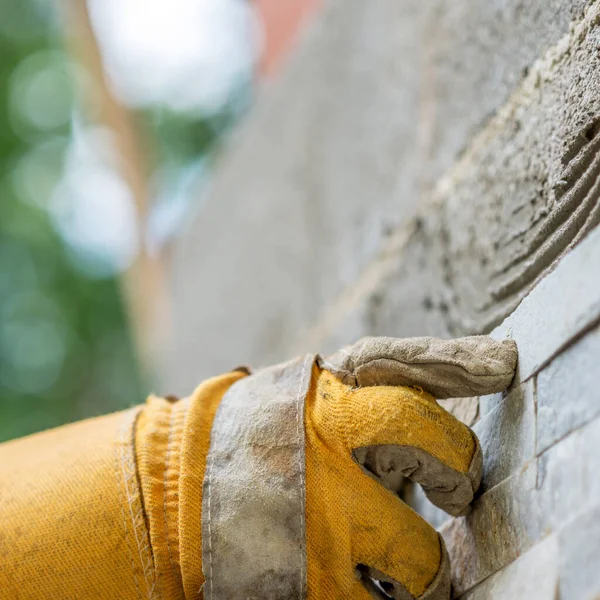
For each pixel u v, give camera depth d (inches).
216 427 53.3
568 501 44.2
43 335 290.2
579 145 54.0
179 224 192.2
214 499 50.0
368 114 100.6
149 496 51.4
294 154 124.0
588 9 55.2
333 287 106.5
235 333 147.2
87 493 52.3
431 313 78.1
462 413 61.0
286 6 154.1
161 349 200.2
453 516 54.1
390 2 96.0
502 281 63.5
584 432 44.2
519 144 64.1
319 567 49.3
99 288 293.7
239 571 49.0
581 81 54.4
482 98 72.5
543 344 49.2
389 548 50.1
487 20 72.5
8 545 51.1
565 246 53.0
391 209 91.2
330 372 54.0
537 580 44.7
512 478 50.2
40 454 58.2
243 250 144.4
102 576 50.4
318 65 117.8
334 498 49.6
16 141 289.3
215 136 258.7
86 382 291.9
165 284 197.9
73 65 283.0
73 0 203.2
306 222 118.0
